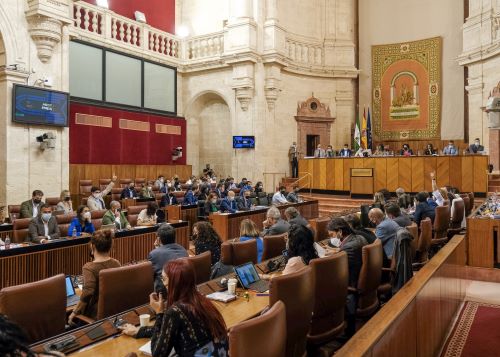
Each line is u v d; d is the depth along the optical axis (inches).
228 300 137.8
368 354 83.6
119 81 570.6
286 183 634.8
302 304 117.2
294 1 680.4
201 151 700.7
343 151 638.5
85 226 278.7
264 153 626.5
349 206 535.2
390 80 718.5
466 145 650.2
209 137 693.3
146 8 630.5
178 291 94.7
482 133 578.2
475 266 269.6
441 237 289.3
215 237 206.5
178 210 414.9
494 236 267.3
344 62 706.2
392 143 716.7
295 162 649.0
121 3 589.6
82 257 249.8
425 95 690.2
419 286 130.0
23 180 402.0
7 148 391.2
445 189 375.2
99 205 371.9
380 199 336.2
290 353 117.5
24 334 58.6
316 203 521.7
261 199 491.2
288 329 113.8
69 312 143.6
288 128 669.9
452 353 158.7
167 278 96.7
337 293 140.6
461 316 199.0
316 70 693.3
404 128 708.0
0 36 384.5
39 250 229.1
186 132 674.2
